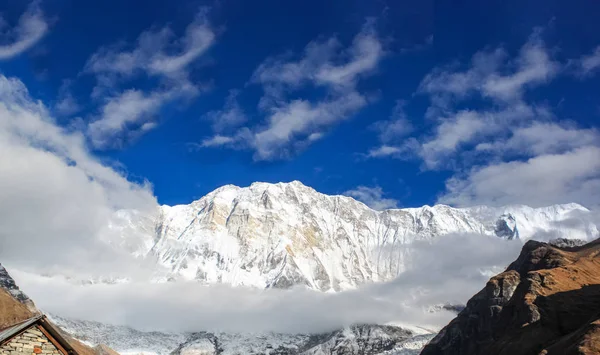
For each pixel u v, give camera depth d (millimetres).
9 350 53500
